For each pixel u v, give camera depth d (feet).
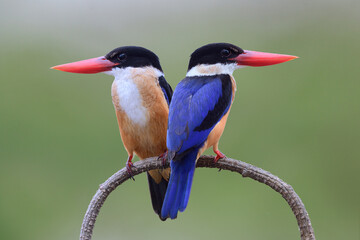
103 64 24.31
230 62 23.36
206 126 21.33
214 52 23.34
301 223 17.08
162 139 24.39
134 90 23.98
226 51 23.36
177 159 20.03
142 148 24.81
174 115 21.42
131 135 24.44
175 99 21.95
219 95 22.17
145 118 24.02
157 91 24.06
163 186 23.98
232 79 23.36
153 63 24.48
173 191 20.01
